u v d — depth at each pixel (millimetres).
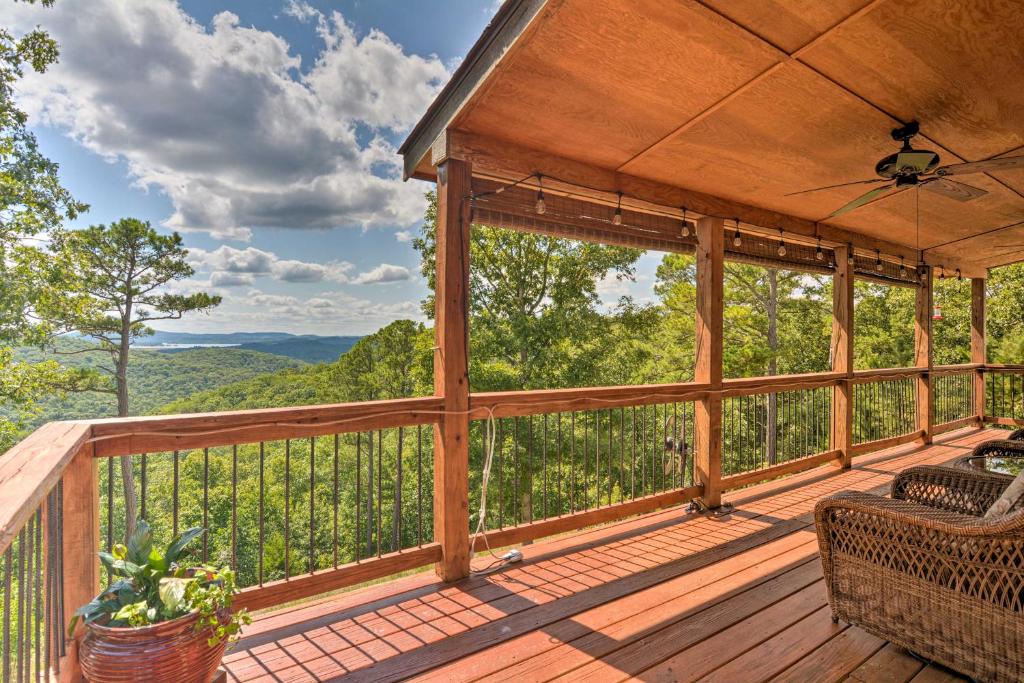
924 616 1822
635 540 3186
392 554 2496
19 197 10820
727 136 2980
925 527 1774
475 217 2867
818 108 2756
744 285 17281
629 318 14625
